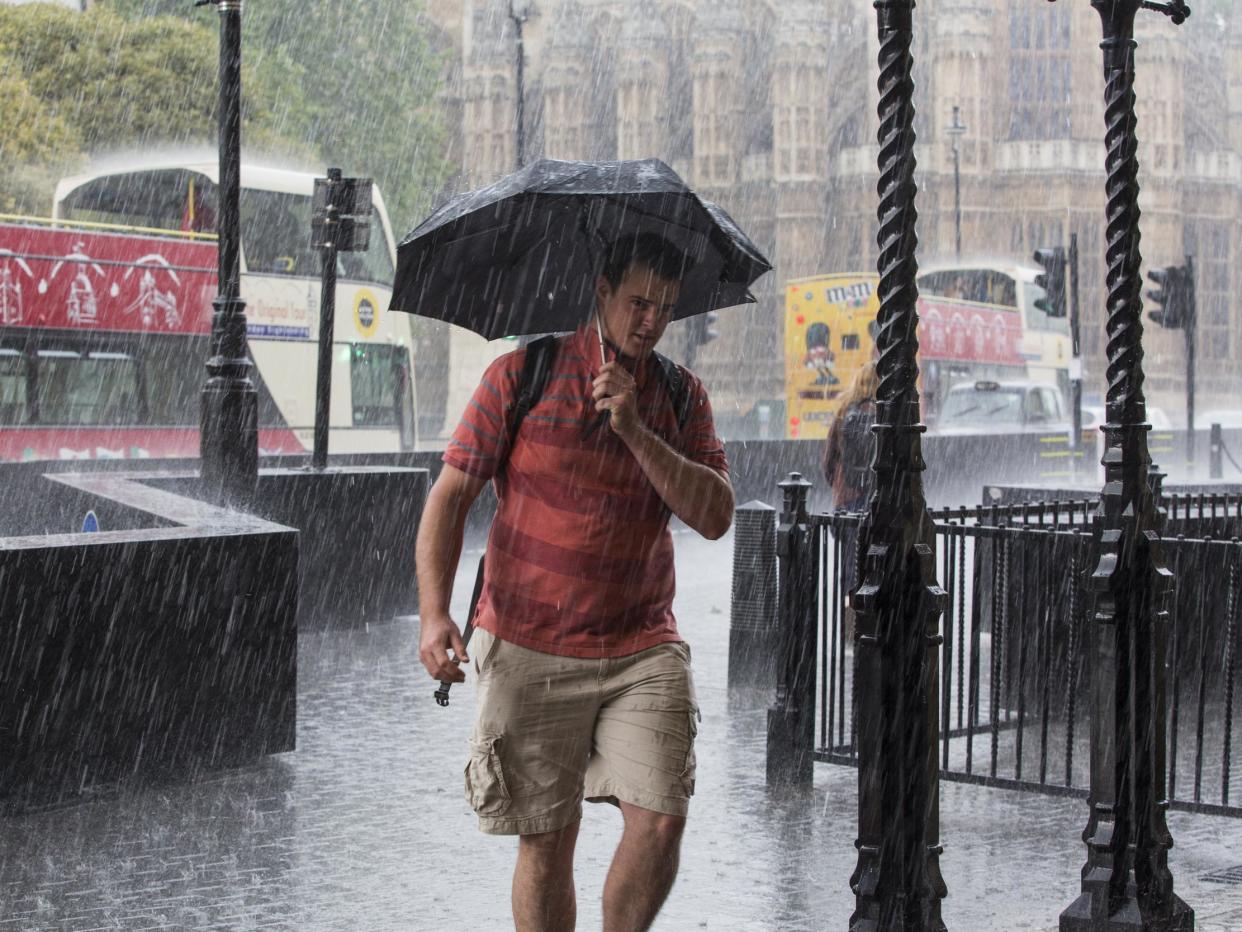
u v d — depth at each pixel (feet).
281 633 25.63
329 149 184.24
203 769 24.56
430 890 18.54
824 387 121.19
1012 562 28.32
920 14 284.41
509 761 12.62
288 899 18.12
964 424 120.78
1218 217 293.84
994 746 23.04
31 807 22.08
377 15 189.57
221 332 38.24
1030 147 276.21
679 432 12.95
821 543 24.62
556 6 299.79
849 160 287.69
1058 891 18.67
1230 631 21.59
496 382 12.57
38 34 129.70
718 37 286.87
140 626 23.40
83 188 75.92
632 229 12.50
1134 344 15.96
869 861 14.11
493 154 298.15
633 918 12.57
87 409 66.90
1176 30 280.92
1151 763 15.81
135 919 17.30
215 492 38.01
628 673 12.65
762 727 28.86
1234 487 43.91
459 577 55.31
